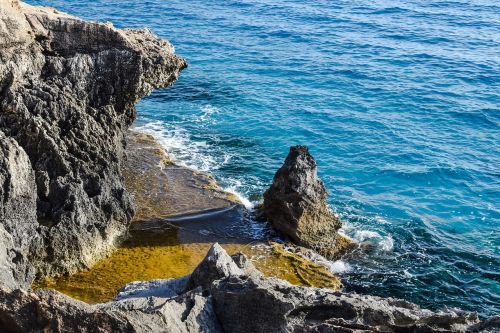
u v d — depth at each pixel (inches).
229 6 2957.7
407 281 1039.0
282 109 1760.6
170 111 1733.5
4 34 1051.9
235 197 1257.4
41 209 993.5
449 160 1481.3
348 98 1847.9
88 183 1057.5
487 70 2085.4
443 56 2229.3
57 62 1143.0
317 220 1120.2
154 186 1272.1
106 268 999.6
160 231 1116.5
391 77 2015.3
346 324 577.6
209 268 648.4
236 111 1744.6
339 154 1513.3
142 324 489.1
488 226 1225.4
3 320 455.8
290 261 1042.7
